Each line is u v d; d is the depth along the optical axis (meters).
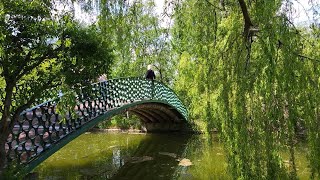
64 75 6.27
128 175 12.40
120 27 6.03
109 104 12.08
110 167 13.50
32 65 6.15
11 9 5.59
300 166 8.24
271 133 5.00
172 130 24.17
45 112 7.46
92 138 21.84
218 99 5.68
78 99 9.40
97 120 10.32
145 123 24.67
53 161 14.23
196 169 13.20
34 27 5.80
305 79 4.97
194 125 23.86
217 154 15.37
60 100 6.53
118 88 13.40
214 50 6.05
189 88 7.27
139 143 19.97
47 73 6.40
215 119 5.96
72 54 6.42
